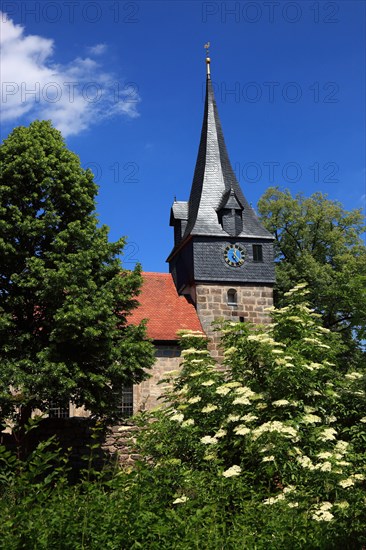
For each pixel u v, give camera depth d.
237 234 34.97
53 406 20.39
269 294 34.88
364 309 11.14
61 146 22.64
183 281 35.38
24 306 20.81
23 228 20.44
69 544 6.31
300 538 7.08
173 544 6.74
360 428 11.46
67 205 21.84
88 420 20.48
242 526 7.49
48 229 20.84
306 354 12.31
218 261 34.41
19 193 21.27
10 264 20.83
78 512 6.80
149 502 7.59
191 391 11.91
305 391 11.50
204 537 7.12
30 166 21.27
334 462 9.60
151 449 10.95
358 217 41.06
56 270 20.56
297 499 8.57
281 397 11.31
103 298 20.12
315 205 41.22
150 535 6.68
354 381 12.13
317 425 11.62
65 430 20.23
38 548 6.17
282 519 7.72
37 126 22.92
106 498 7.23
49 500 7.00
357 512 8.29
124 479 7.54
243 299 34.34
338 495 9.12
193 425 11.23
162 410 11.95
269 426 10.01
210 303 33.69
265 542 7.12
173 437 10.95
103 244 21.41
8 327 19.88
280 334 12.83
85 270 20.45
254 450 10.25
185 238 35.09
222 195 36.69
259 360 11.96
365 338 11.17
